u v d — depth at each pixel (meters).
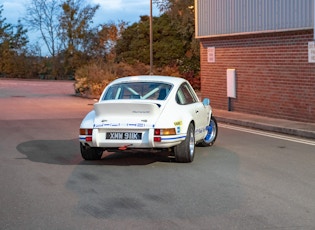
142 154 10.00
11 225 5.60
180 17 37.81
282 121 15.16
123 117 8.55
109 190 7.14
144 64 37.34
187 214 5.95
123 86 9.57
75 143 11.68
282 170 8.44
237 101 18.03
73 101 26.16
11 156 9.98
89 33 59.31
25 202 6.55
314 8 13.64
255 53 16.84
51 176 8.11
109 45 59.03
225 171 8.35
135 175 8.10
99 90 29.23
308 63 14.59
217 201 6.50
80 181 7.73
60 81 54.97
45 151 10.57
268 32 15.90
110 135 8.52
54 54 60.34
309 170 8.45
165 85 9.40
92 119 8.80
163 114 8.53
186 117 8.86
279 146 11.11
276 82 15.97
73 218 5.84
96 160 9.43
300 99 15.02
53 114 18.91
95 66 32.41
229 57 18.25
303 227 5.44
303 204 6.34
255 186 7.30
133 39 41.94
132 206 6.31
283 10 15.23
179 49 37.91
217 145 11.23
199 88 33.81
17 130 14.16
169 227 5.48
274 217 5.80
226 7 17.94
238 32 17.38
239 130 14.20
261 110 16.78
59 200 6.63
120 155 9.94
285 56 15.48
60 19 59.28
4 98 28.66
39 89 39.00
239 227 5.45
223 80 18.72
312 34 14.34
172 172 8.30
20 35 61.66
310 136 12.63
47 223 5.66
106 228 5.46
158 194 6.89
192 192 6.98
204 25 19.31
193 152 9.27
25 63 60.50
